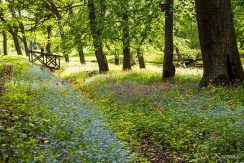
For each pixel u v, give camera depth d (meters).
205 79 16.69
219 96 13.73
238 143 8.59
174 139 9.81
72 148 6.91
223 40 16.45
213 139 8.98
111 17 24.12
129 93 16.06
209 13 16.41
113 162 6.34
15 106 10.30
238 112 10.77
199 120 10.71
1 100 11.04
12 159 5.88
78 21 28.72
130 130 11.18
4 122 8.09
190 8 21.70
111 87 19.00
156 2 19.88
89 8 26.42
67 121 8.74
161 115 11.95
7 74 19.05
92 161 6.44
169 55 21.17
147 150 9.52
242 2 18.89
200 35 16.77
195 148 9.12
